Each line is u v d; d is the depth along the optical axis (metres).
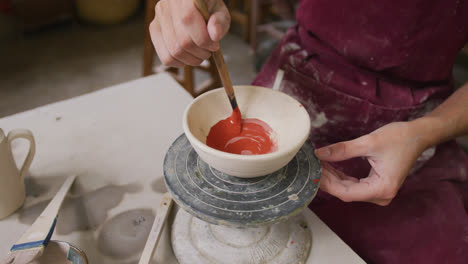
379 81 1.02
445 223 0.88
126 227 0.72
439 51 0.94
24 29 3.24
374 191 0.74
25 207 0.75
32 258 0.55
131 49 3.17
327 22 0.99
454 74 2.52
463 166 0.99
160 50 0.76
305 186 0.63
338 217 0.93
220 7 0.62
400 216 0.90
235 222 0.56
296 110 0.67
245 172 0.58
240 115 0.70
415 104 0.98
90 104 1.07
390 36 0.92
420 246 0.85
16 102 2.45
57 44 3.17
